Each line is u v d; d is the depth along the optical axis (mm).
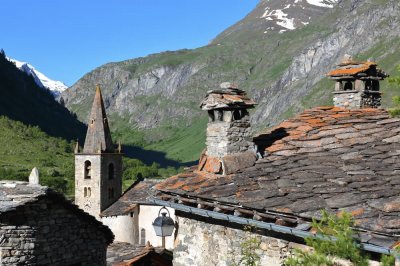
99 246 15422
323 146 9312
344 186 7133
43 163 101562
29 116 149750
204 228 9258
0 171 81562
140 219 41719
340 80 13672
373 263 5914
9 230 12898
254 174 8680
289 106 179250
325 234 5500
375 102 13477
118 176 49750
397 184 6797
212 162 9602
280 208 6887
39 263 13375
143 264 16797
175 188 9328
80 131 177125
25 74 183375
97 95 50125
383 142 8906
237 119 9758
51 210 13859
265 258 7820
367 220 5742
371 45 158000
